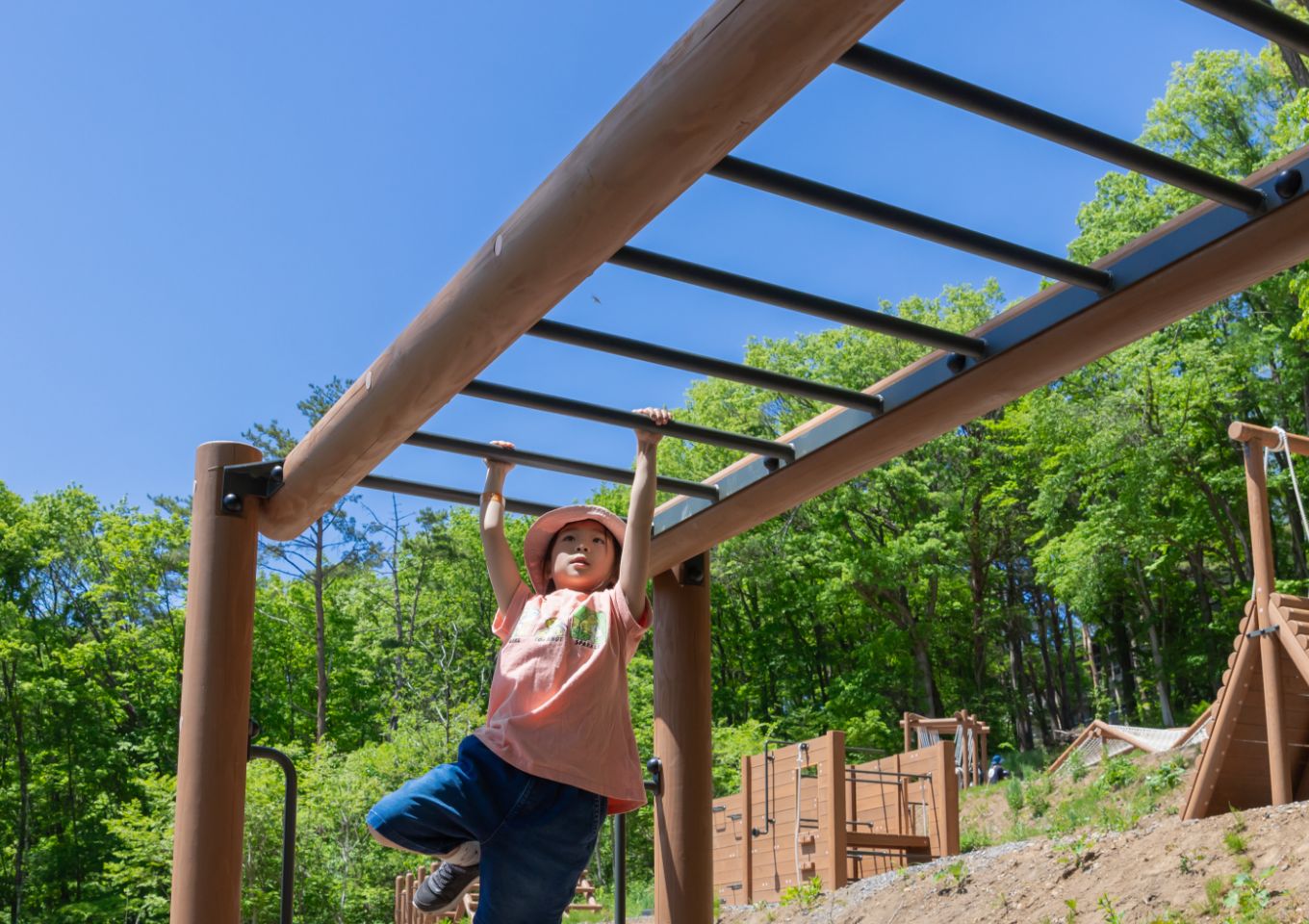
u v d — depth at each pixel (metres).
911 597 38.41
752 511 4.00
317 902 22.25
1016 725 39.38
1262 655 9.12
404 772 25.50
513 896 2.70
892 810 13.39
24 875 32.91
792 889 10.98
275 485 3.83
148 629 39.34
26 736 35.38
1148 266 2.78
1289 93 27.22
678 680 4.54
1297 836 7.30
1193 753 15.87
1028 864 8.84
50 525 40.31
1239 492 29.59
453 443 3.50
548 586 3.32
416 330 2.93
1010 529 37.53
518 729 2.77
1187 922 6.89
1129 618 36.97
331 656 43.41
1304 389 26.95
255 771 23.94
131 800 34.41
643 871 22.31
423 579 43.75
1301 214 2.54
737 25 1.96
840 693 37.12
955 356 3.21
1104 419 28.50
